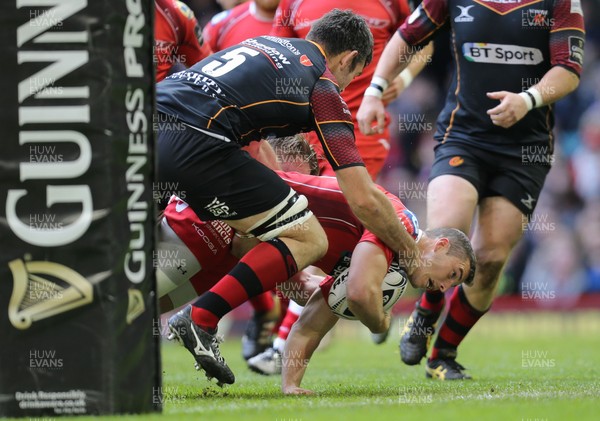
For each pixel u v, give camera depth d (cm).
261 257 1439
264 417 1136
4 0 1116
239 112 1423
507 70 1973
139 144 1153
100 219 1128
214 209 1451
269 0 2541
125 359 1141
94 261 1130
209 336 1426
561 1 1938
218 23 2639
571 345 3375
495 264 1917
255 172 1438
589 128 5188
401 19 2388
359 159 1412
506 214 1948
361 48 1534
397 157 5038
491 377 1962
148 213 1161
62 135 1125
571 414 1157
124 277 1141
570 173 5091
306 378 1981
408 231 1508
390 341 3609
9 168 1123
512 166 1964
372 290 1427
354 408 1250
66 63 1123
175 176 1421
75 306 1127
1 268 1125
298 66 1447
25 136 1124
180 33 2112
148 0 1154
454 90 2027
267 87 1432
